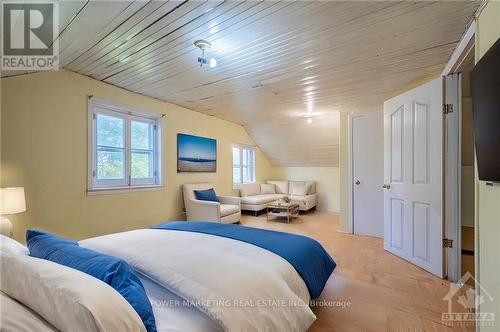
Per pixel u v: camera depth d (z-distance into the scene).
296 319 1.22
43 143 2.56
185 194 4.19
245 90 3.32
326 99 3.66
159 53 2.29
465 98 3.16
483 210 1.45
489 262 1.38
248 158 6.38
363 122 3.94
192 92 3.45
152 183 3.85
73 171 2.81
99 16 1.68
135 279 1.03
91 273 0.98
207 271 1.19
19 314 0.76
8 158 2.33
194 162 4.50
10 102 2.34
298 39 2.02
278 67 2.56
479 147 1.34
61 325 0.71
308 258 1.72
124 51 2.24
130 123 3.52
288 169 6.92
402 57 2.32
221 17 1.72
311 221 4.98
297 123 5.29
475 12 1.61
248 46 2.13
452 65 2.26
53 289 0.77
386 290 2.13
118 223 3.26
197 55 2.32
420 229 2.61
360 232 3.96
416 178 2.66
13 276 0.89
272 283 1.22
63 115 2.72
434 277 2.39
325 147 5.73
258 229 2.19
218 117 5.04
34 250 1.23
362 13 1.67
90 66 2.61
